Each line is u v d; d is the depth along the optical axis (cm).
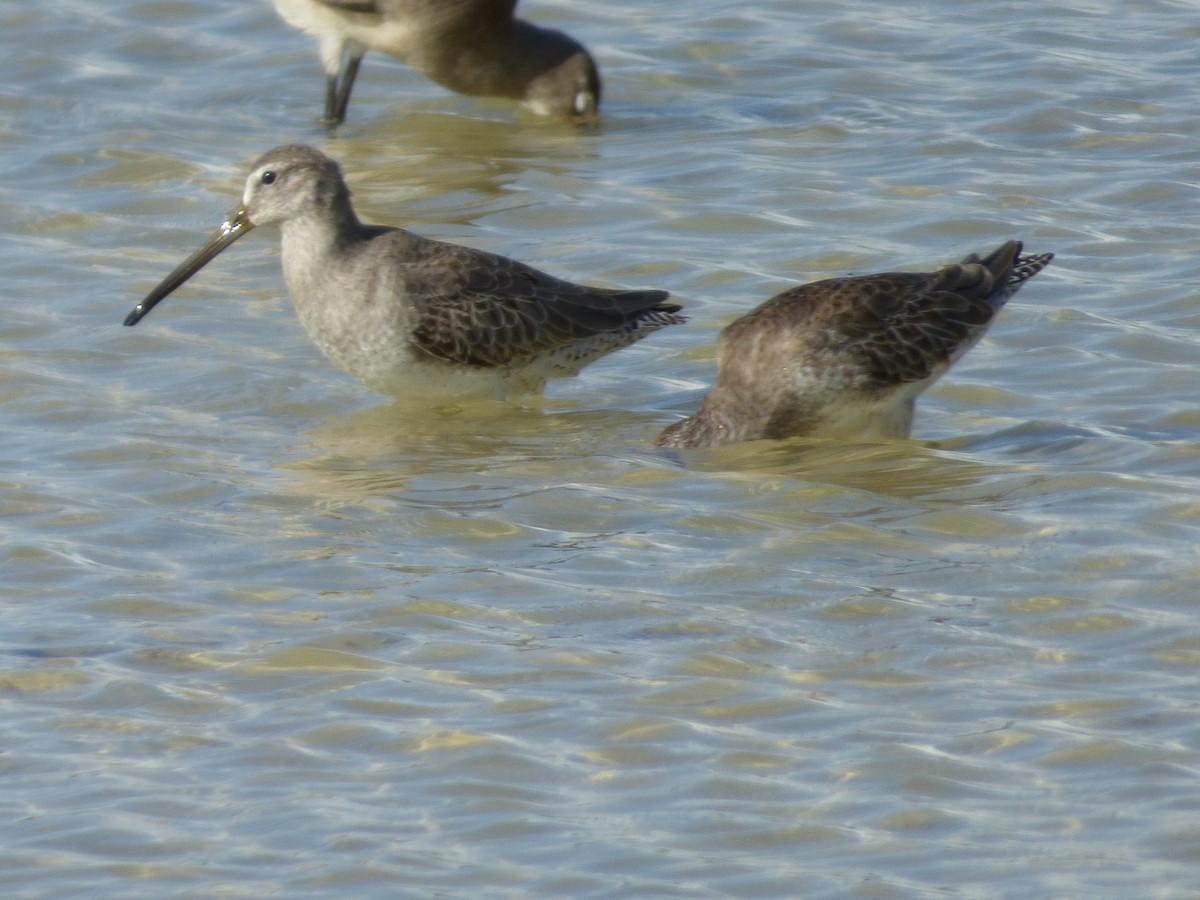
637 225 1898
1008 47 2338
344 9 2197
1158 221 1852
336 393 1573
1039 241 1816
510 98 2255
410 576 1220
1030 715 1021
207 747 1002
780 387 1445
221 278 1792
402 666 1093
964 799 941
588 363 1614
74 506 1328
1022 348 1611
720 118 2203
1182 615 1138
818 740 1001
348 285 1545
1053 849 893
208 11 2467
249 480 1388
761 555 1248
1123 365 1567
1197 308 1658
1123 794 940
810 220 1892
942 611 1155
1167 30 2378
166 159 2058
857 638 1122
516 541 1278
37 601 1180
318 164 1554
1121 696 1040
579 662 1095
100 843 909
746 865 887
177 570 1230
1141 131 2081
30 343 1625
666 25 2467
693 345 1673
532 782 966
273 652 1110
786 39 2409
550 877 878
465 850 903
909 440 1467
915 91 2238
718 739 1005
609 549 1261
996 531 1276
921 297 1470
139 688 1065
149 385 1565
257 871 886
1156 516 1284
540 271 1672
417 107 2283
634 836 913
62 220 1902
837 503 1334
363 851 902
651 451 1462
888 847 900
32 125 2136
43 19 2403
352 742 1007
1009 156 2036
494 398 1588
